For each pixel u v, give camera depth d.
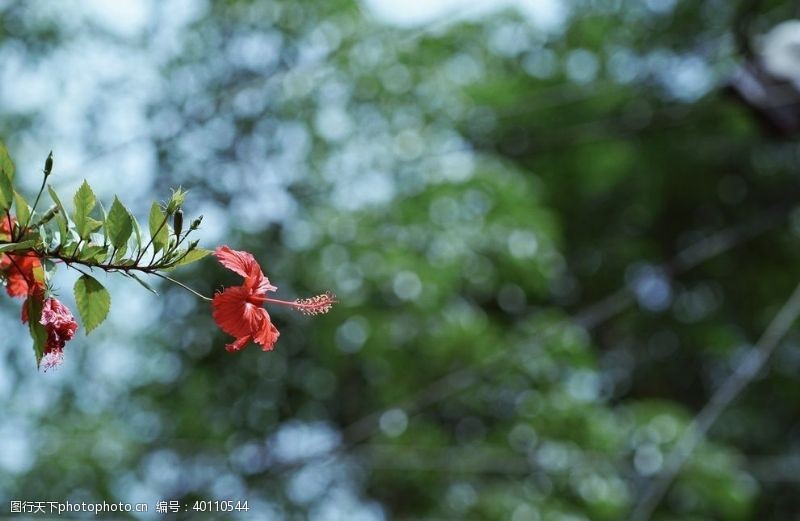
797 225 17.77
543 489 12.44
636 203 17.36
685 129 16.91
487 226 12.78
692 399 17.59
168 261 3.07
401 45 13.09
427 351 12.19
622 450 12.83
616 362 17.50
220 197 12.17
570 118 16.36
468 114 14.12
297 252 12.32
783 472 16.67
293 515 11.98
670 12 16.28
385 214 12.73
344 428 12.65
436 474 12.43
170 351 12.49
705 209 18.03
